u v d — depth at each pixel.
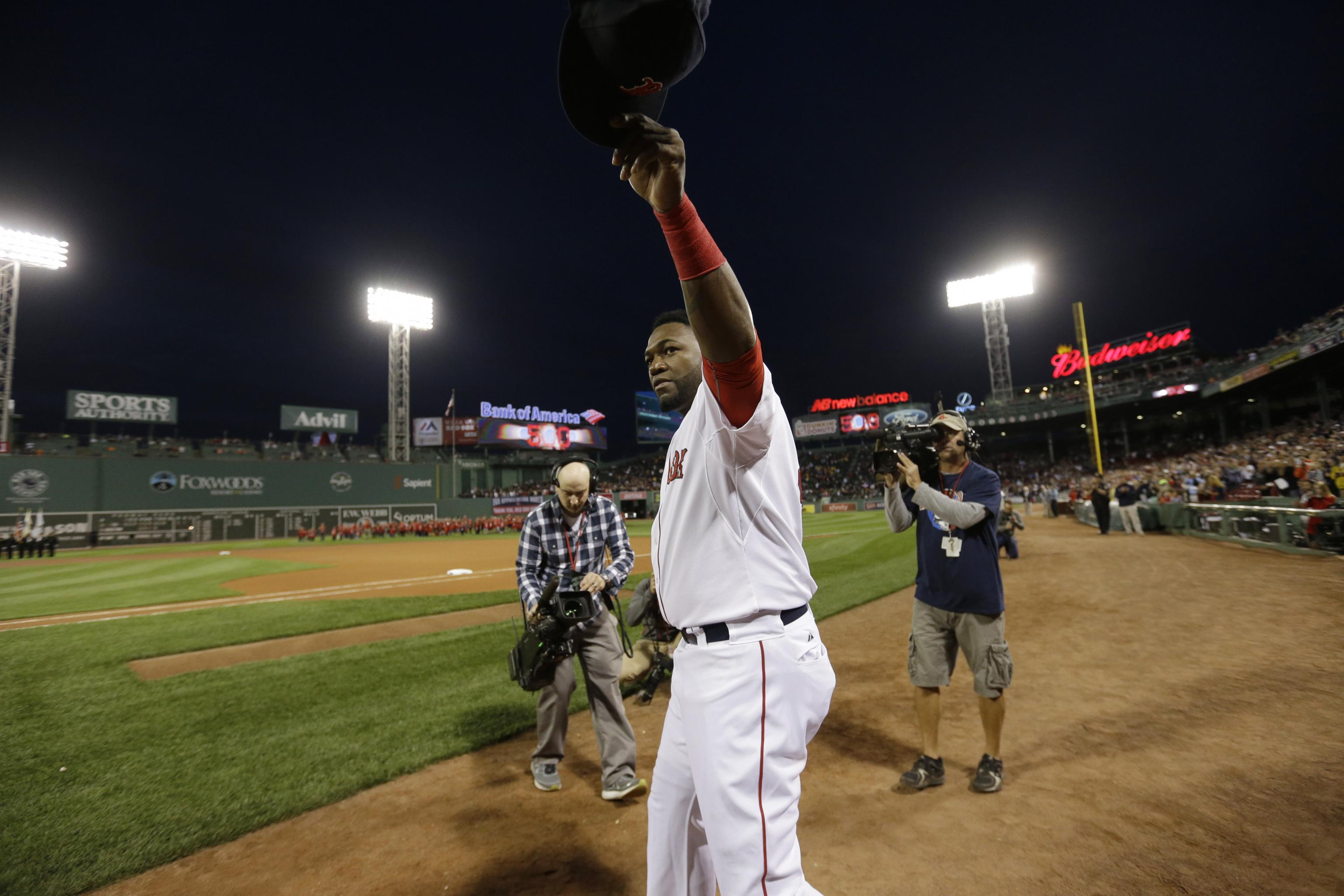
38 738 4.17
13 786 3.46
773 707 1.32
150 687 5.34
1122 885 2.33
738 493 1.33
